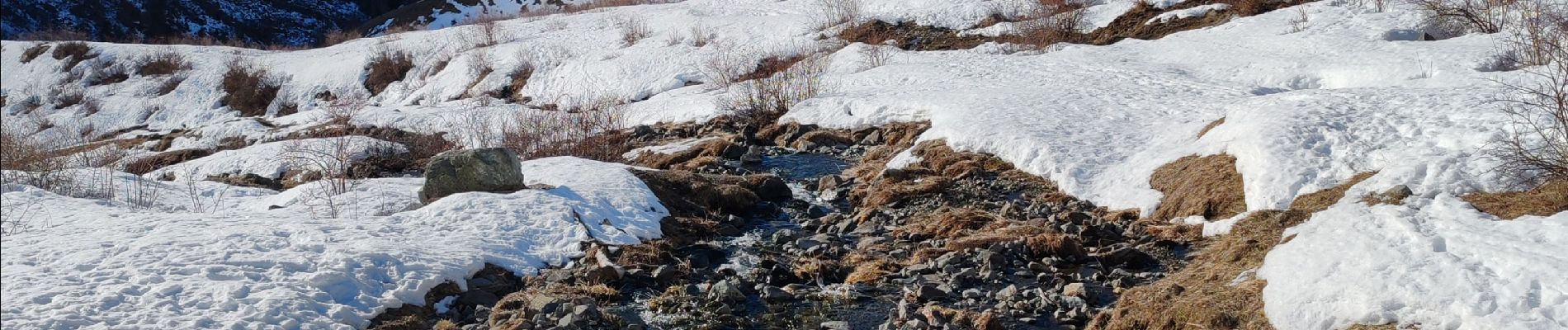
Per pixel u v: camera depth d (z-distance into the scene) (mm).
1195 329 5734
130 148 21844
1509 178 7086
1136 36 21250
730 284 7176
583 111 17781
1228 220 8023
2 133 14766
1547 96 7891
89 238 7398
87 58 37094
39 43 39062
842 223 9500
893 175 11266
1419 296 5160
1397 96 9945
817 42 24188
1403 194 7227
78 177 11242
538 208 8727
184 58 36188
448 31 34031
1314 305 5414
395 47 32844
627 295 7207
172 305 5965
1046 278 7328
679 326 6559
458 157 9508
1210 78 15492
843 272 7770
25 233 7613
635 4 36469
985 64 18359
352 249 7148
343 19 61031
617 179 10141
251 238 7387
